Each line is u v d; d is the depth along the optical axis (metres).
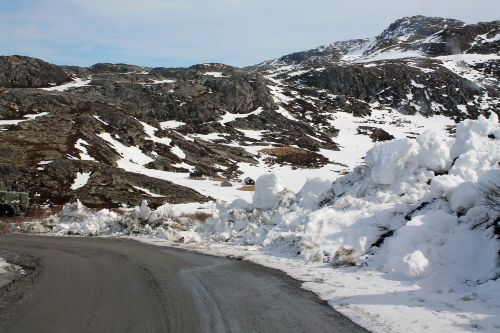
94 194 45.22
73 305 8.30
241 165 76.25
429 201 12.16
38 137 60.94
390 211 12.66
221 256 14.05
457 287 8.56
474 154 13.41
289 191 19.86
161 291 9.21
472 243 9.66
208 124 102.88
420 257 9.54
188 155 74.31
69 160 52.97
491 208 10.09
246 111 117.31
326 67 168.88
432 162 14.55
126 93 110.31
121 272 11.55
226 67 153.88
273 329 6.57
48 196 43.81
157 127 84.38
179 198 47.72
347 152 94.44
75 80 118.06
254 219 19.11
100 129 71.38
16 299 8.98
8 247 17.81
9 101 74.38
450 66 164.50
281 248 14.30
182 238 18.52
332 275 10.26
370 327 6.52
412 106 137.38
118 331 6.68
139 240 19.56
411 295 8.16
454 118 131.50
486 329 6.20
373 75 150.25
